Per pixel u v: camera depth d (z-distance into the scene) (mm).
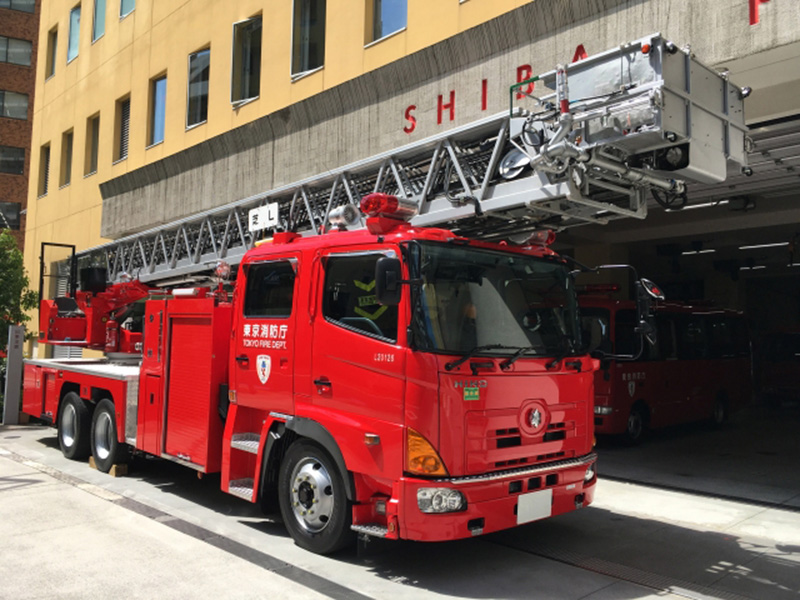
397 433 4582
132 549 5414
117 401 7871
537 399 5027
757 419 16031
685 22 7191
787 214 12977
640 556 5523
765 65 6887
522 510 4812
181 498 7105
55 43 24688
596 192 5352
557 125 4992
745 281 24562
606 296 11344
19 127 40375
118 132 19984
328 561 5191
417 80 10625
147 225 17844
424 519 4438
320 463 5301
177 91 17109
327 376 5141
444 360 4551
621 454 10586
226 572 4918
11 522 6148
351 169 7012
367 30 11977
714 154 5027
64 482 7785
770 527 6453
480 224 6074
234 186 14867
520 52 9023
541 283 5465
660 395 11891
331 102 12273
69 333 10500
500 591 4699
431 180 6145
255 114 14539
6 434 11438
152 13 18359
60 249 22844
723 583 4922
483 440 4652
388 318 4770
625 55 4664
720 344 14141
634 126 4547
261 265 5973
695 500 7527
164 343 7027
